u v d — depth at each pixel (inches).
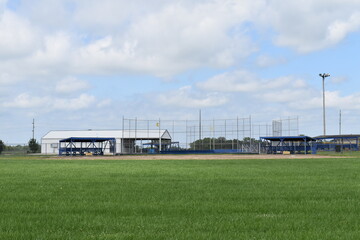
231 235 223.5
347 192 412.2
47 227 247.3
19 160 1494.8
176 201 350.9
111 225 251.1
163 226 247.6
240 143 2573.8
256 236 221.0
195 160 1350.9
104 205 328.8
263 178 584.7
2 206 327.0
